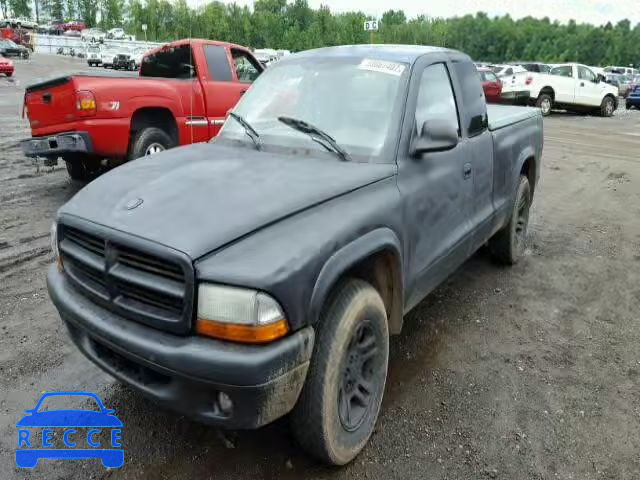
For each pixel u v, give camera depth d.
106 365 2.46
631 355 3.75
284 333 2.08
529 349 3.78
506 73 21.83
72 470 2.59
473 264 5.32
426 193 3.10
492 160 4.18
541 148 5.55
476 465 2.68
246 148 3.22
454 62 3.79
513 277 5.04
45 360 3.49
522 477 2.61
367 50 3.51
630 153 12.20
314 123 3.18
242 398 2.04
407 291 3.03
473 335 3.95
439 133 2.94
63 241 2.62
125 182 2.70
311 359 2.31
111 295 2.33
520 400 3.20
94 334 2.35
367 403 2.70
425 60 3.41
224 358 2.00
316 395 2.32
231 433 2.86
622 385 3.38
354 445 2.60
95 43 43.09
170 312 2.16
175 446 2.75
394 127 3.01
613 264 5.45
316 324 2.33
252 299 2.00
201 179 2.63
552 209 7.50
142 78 6.98
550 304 4.50
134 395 3.16
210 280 2.04
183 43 7.59
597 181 9.29
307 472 2.59
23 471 2.58
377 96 3.16
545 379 3.43
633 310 4.44
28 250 5.30
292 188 2.53
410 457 2.71
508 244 5.01
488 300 4.54
